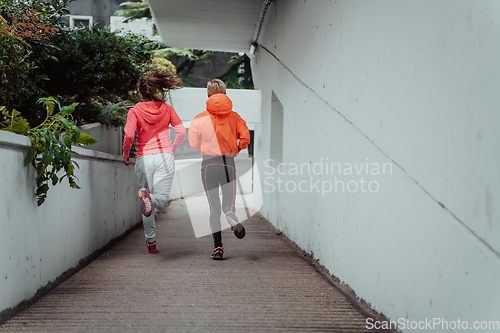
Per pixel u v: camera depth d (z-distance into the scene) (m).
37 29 4.21
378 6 2.51
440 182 1.81
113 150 6.39
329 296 2.96
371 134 2.62
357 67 2.88
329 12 3.60
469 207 1.60
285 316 2.54
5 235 2.37
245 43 9.42
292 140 5.26
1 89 3.75
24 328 2.28
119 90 5.69
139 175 4.37
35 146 2.70
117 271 3.67
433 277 1.85
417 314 2.00
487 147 1.50
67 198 3.52
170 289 3.11
